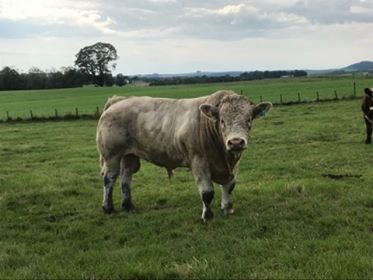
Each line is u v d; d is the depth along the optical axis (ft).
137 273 13.01
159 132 18.29
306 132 44.24
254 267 13.16
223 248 14.83
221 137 16.48
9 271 13.76
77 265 13.98
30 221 19.25
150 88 201.87
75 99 146.20
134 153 19.54
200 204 20.12
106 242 16.24
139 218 18.63
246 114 15.71
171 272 12.96
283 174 26.94
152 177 27.12
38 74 268.41
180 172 28.22
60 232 17.58
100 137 19.75
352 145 36.11
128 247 15.49
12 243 16.49
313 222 16.84
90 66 274.77
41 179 26.71
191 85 216.33
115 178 19.75
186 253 14.51
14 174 30.01
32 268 13.76
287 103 75.56
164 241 15.92
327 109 64.69
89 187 24.85
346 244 14.48
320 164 29.17
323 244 14.56
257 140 41.19
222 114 15.79
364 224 16.56
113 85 278.05
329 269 12.52
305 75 256.93
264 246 14.67
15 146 45.24
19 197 22.68
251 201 19.95
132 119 19.19
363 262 12.80
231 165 17.25
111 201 19.88
